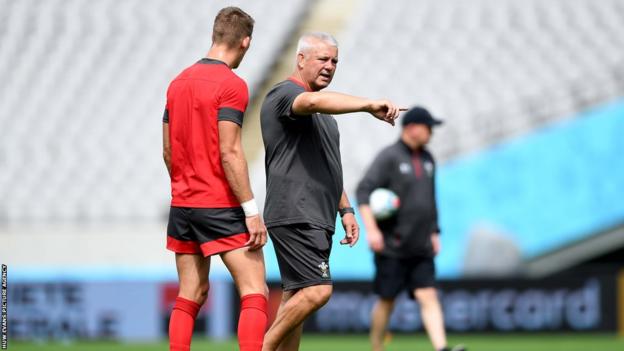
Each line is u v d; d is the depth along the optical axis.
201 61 17.80
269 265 47.66
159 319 41.81
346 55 63.88
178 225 17.88
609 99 54.16
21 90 66.12
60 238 54.12
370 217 26.94
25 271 54.00
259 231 17.17
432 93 59.72
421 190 27.03
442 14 66.31
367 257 49.28
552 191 52.16
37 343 40.19
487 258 50.44
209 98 17.12
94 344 39.56
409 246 26.98
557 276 39.81
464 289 40.28
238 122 17.09
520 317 39.88
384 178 27.05
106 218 57.53
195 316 18.22
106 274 52.19
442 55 62.91
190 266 18.17
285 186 18.20
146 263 53.41
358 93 60.81
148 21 69.88
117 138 62.22
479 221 51.75
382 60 63.12
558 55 60.91
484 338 39.72
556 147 53.12
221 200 17.30
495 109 56.75
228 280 41.25
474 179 52.78
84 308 41.91
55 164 61.03
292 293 18.81
